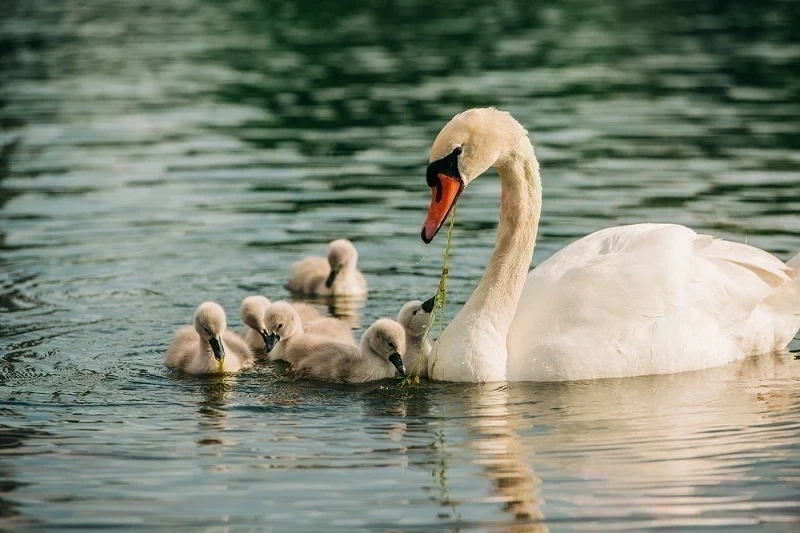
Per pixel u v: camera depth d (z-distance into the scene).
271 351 15.30
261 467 11.18
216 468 11.14
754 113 27.84
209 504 10.38
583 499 10.51
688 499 10.51
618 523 10.09
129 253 19.16
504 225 14.20
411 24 42.97
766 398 13.16
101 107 29.95
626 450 11.60
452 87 31.67
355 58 36.47
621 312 13.94
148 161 24.77
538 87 31.47
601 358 13.80
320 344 14.50
